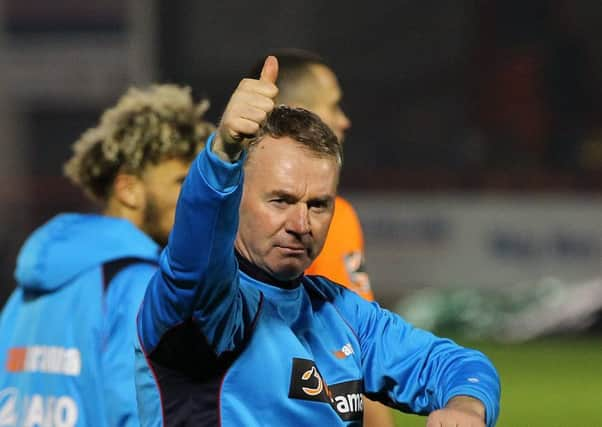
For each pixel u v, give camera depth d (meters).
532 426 27.08
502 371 39.66
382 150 74.50
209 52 75.38
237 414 8.10
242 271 8.52
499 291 68.38
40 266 10.82
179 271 7.68
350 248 12.53
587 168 71.62
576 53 73.06
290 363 8.34
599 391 33.81
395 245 70.06
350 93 75.12
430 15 74.56
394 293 70.00
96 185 11.91
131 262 10.75
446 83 74.38
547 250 69.00
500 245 69.31
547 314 53.06
